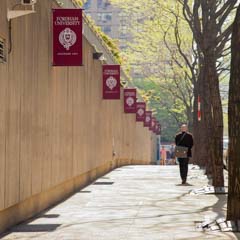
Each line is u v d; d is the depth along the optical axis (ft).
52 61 73.82
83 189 97.71
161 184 104.94
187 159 103.76
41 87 68.39
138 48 233.55
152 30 207.72
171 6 170.81
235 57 53.26
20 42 58.39
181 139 103.76
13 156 55.98
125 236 49.24
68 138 87.76
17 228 55.21
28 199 62.69
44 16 69.51
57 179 78.33
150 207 69.92
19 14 54.08
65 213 66.13
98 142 128.06
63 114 83.61
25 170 60.64
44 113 70.23
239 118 53.42
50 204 74.23
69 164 88.43
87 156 109.19
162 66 266.36
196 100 182.80
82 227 54.95
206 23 94.63
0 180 51.72
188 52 216.54
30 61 62.75
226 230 52.01
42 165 69.05
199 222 56.95
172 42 210.38
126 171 151.64
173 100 321.93
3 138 52.60
